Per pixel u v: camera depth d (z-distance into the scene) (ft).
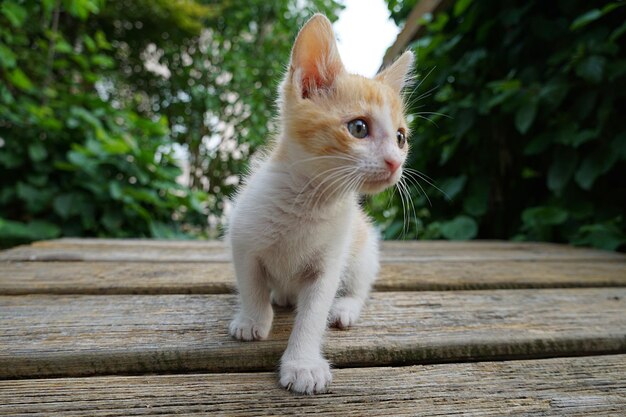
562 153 1.69
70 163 2.10
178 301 0.88
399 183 0.87
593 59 1.45
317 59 0.78
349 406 0.56
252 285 0.75
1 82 2.09
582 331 0.78
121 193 2.05
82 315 0.79
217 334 0.73
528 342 0.73
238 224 0.76
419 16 2.21
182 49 3.95
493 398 0.59
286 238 0.75
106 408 0.54
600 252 1.54
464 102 1.92
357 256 0.90
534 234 1.92
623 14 1.57
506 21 1.75
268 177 0.78
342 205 0.78
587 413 0.57
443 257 1.42
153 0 3.50
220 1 3.94
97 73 3.26
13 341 0.67
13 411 0.52
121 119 2.46
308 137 0.74
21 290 0.92
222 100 3.68
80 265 1.16
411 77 1.08
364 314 0.85
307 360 0.64
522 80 1.77
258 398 0.57
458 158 2.23
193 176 3.76
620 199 1.72
